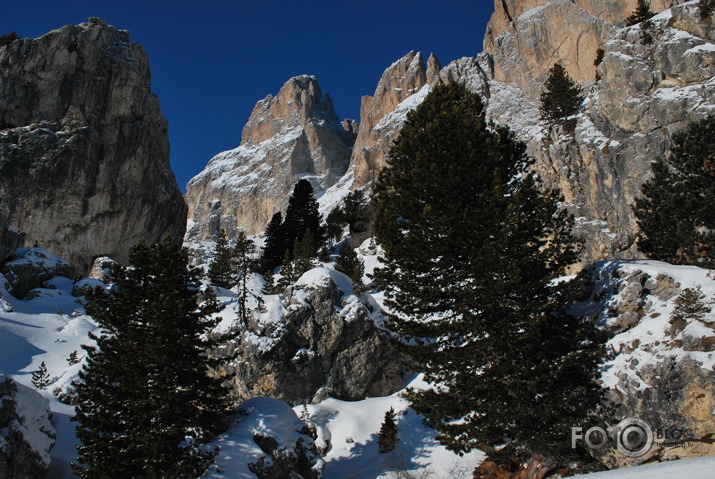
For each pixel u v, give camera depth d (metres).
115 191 86.06
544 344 20.97
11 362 35.72
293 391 34.72
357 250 74.62
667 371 19.67
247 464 22.81
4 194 77.00
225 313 40.19
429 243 22.56
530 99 117.38
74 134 82.69
